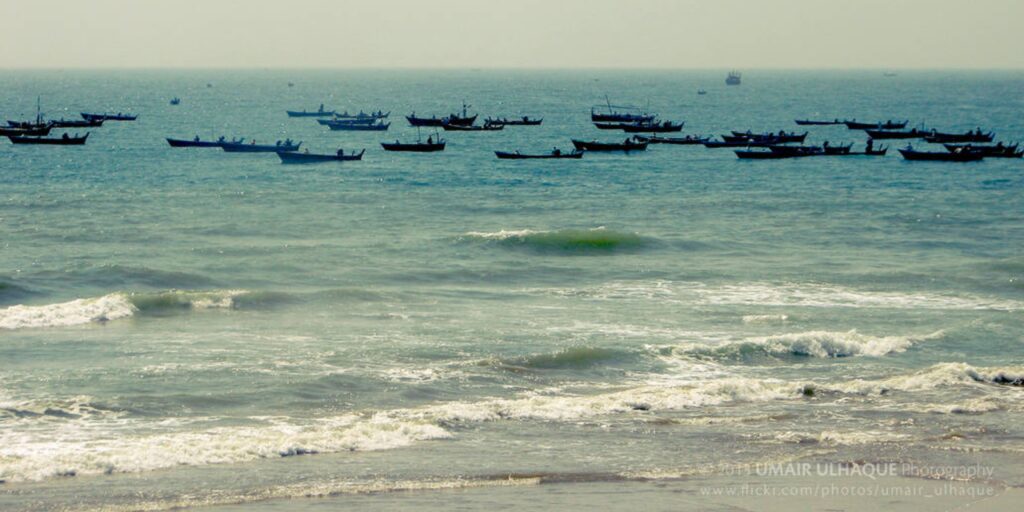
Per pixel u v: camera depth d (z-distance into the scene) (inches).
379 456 1326.3
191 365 1764.3
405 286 2556.6
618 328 2130.9
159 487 1187.9
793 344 1951.3
